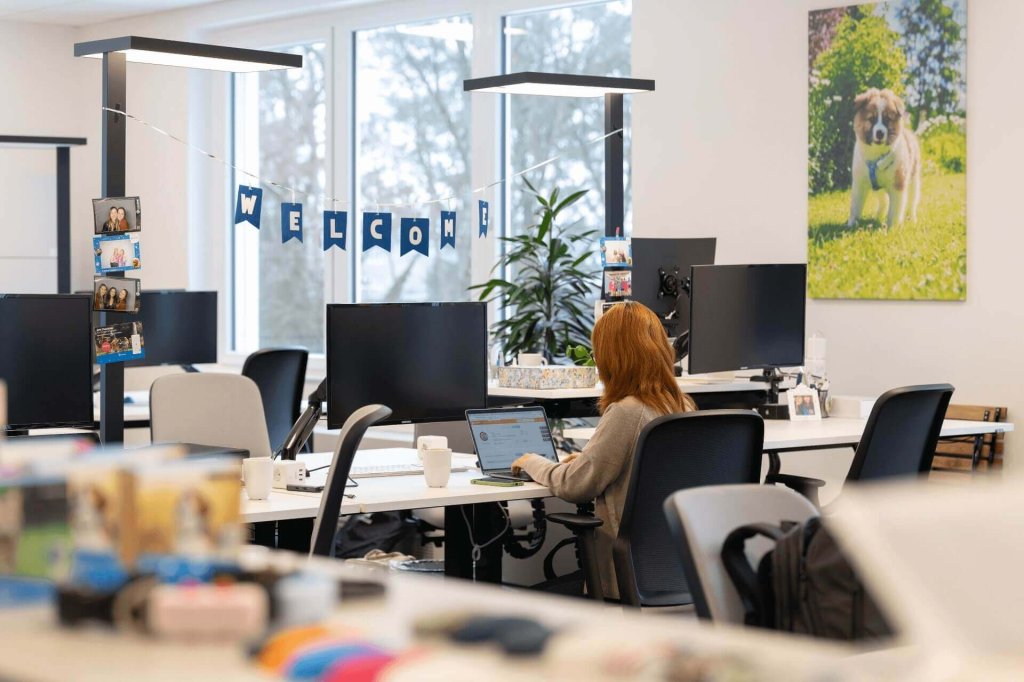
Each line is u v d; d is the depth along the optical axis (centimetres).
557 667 94
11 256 816
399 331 376
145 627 106
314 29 763
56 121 845
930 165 525
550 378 448
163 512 113
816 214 559
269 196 793
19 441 137
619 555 305
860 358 550
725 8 589
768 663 95
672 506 198
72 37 850
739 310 468
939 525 116
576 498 337
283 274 789
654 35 614
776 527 195
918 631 113
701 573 194
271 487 327
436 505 325
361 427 287
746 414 312
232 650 103
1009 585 114
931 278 526
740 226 587
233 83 805
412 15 722
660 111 613
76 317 391
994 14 509
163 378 381
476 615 107
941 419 370
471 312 389
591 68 658
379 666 94
